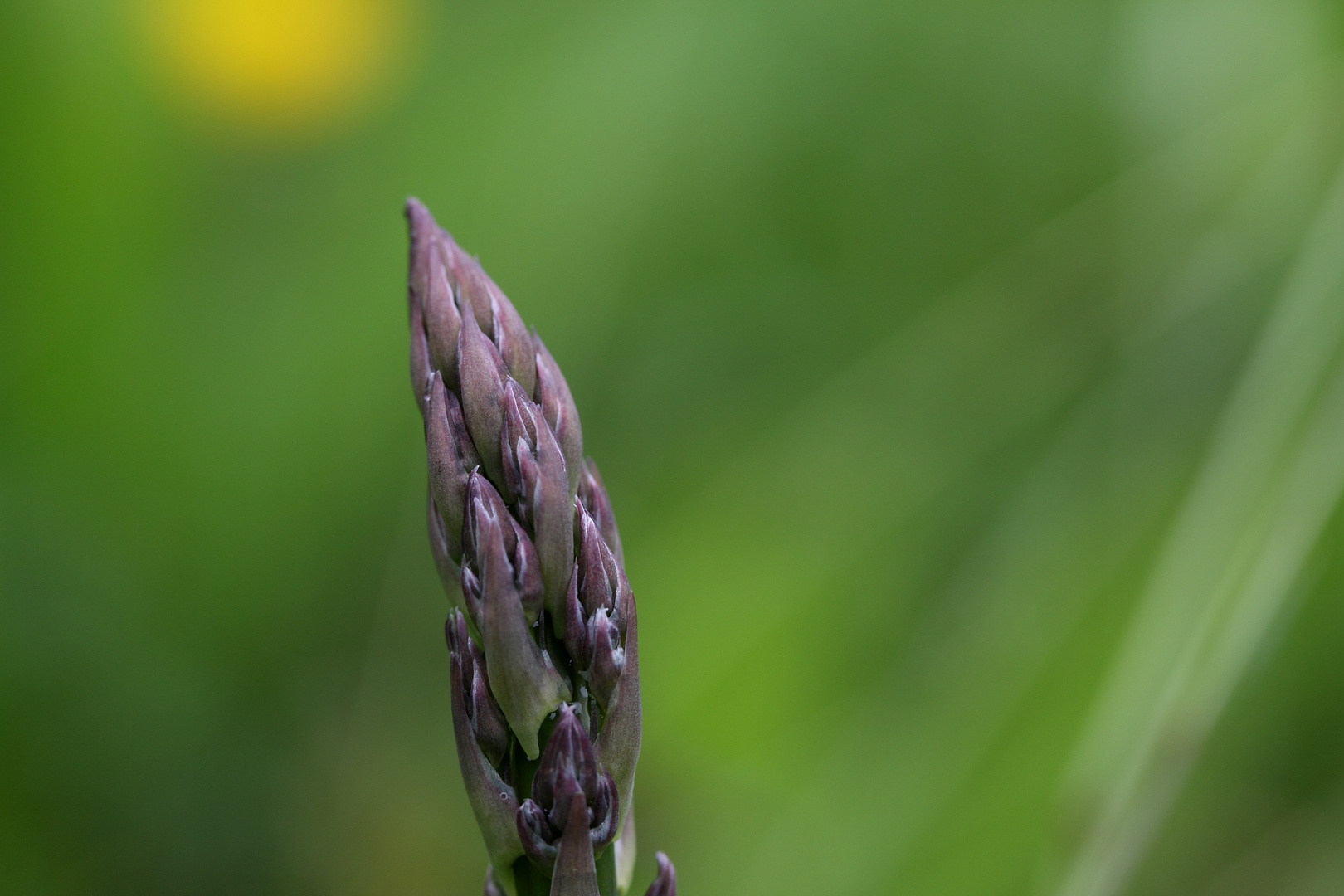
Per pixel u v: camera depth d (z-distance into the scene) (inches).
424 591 20.2
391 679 20.0
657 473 20.9
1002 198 22.8
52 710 17.9
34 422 19.1
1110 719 14.4
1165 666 14.4
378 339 20.2
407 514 20.3
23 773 17.4
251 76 20.1
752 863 17.0
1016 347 20.6
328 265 20.2
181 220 20.0
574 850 11.8
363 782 19.3
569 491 12.1
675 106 21.4
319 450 19.9
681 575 19.4
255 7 19.9
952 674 17.4
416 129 20.8
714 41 21.9
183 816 18.1
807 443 20.6
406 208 12.2
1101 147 22.6
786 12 22.6
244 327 20.1
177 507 19.5
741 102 22.1
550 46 21.3
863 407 20.8
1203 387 18.6
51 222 19.0
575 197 20.8
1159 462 18.3
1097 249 20.7
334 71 20.4
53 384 19.2
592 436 21.4
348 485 20.2
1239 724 17.2
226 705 19.1
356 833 18.9
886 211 22.7
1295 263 15.9
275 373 19.9
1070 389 20.1
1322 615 17.1
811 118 22.7
